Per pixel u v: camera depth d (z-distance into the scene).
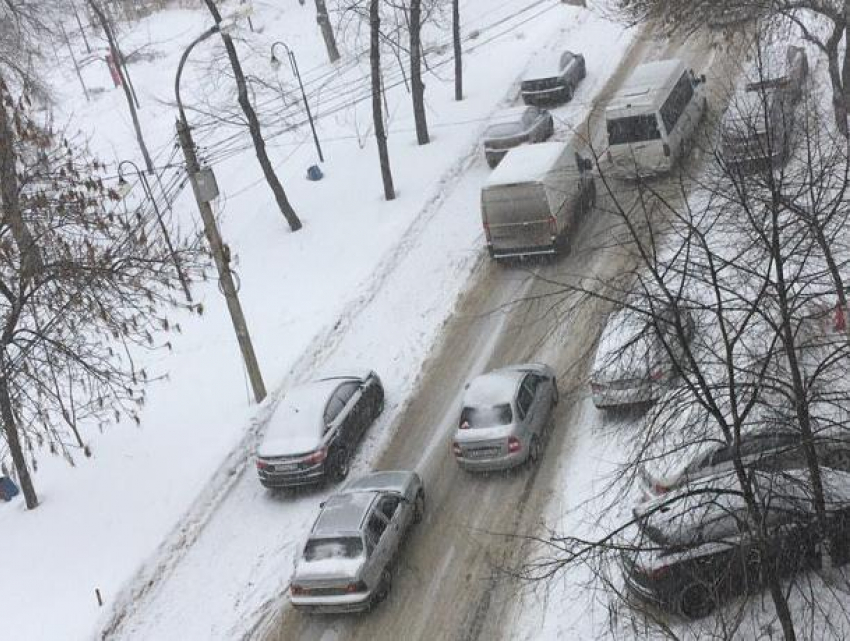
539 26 55.47
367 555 21.31
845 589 16.47
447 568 22.44
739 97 28.61
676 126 34.59
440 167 41.97
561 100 45.25
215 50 62.03
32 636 23.38
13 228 25.56
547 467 24.75
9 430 26.66
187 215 45.84
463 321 32.06
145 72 65.81
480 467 24.61
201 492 27.14
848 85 32.47
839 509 15.33
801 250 16.92
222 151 52.41
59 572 25.44
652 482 20.17
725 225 21.14
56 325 26.75
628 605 15.53
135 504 27.42
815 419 16.20
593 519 21.70
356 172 43.88
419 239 37.22
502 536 22.92
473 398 24.98
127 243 29.69
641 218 28.88
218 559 24.97
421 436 27.59
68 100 64.31
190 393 32.06
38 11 52.78
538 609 20.44
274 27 67.25
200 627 22.88
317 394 27.25
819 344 15.60
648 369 15.73
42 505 28.30
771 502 15.59
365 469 26.89
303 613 22.31
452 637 20.58
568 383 27.34
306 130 51.22
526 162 33.38
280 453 25.84
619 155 34.16
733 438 16.55
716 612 16.31
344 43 60.81
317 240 39.06
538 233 32.56
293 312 34.75
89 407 32.06
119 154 56.03
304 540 22.78
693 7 34.78
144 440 30.19
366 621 21.58
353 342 32.69
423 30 58.38
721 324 14.44
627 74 46.31
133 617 23.73
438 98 49.97
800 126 21.20
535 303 31.41
